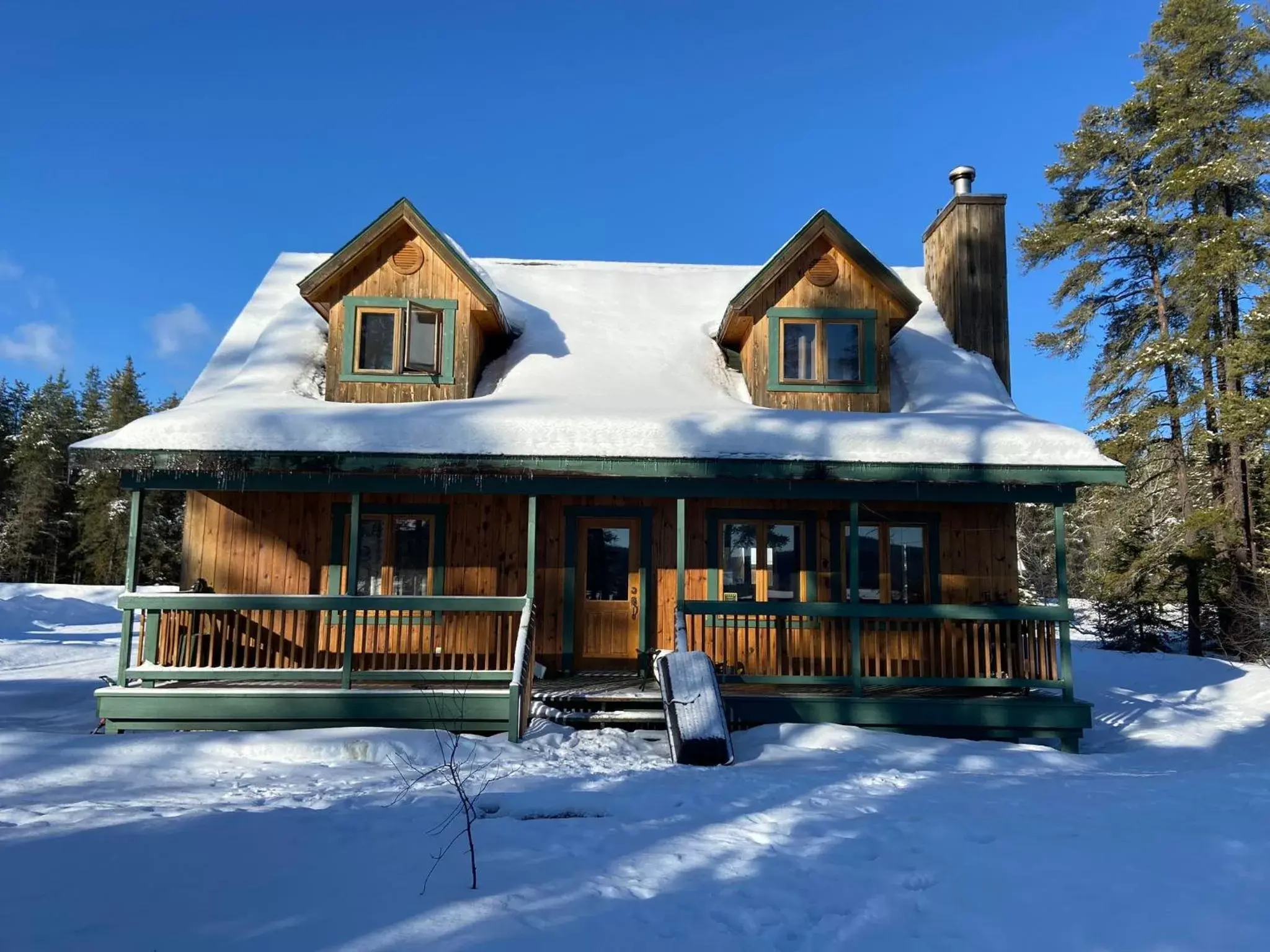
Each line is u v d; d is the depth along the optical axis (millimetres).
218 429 9570
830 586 11852
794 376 12531
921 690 10758
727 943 3771
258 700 9172
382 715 9250
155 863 4602
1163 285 22453
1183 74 22078
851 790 6758
